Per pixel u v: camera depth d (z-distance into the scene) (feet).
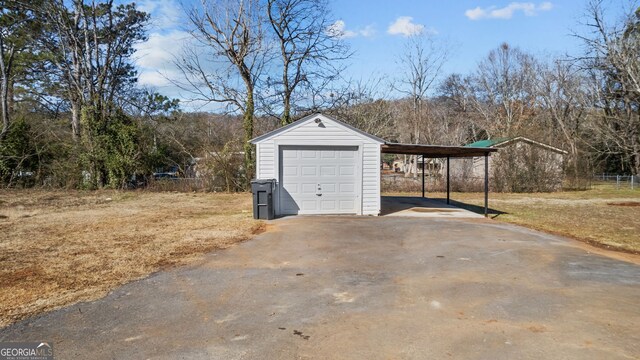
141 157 70.69
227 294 16.28
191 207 47.32
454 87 142.51
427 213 42.06
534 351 11.16
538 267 20.53
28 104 91.45
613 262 21.79
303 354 11.08
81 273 19.04
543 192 76.59
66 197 57.26
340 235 29.14
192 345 11.65
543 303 15.12
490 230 31.73
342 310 14.46
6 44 75.05
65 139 72.74
